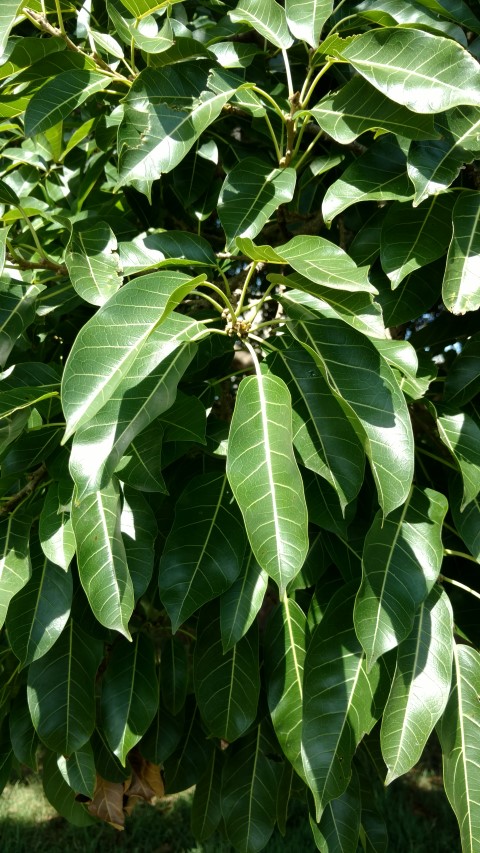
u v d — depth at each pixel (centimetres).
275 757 73
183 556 57
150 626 75
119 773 75
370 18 61
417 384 56
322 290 49
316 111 59
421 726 53
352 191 58
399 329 84
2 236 53
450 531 71
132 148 56
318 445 53
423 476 75
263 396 51
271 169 62
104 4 81
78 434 46
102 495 54
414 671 54
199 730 76
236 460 48
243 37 85
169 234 61
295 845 150
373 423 50
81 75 63
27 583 59
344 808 63
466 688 58
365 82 58
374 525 55
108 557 52
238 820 69
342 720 55
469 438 58
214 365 69
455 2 68
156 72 58
